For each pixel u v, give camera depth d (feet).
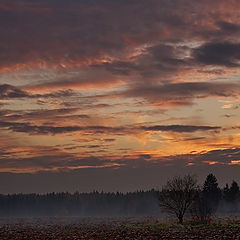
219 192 474.90
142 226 238.48
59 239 171.42
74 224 380.99
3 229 277.44
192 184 242.78
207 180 469.16
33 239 172.86
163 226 218.38
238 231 173.78
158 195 250.78
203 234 167.02
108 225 306.55
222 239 147.54
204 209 237.04
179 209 239.50
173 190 241.55
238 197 522.47
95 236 182.50
